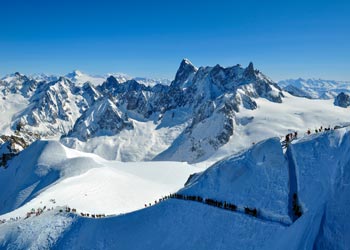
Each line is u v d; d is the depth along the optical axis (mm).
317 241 33219
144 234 50875
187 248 44281
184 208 51062
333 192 37312
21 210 75500
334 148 43031
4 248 59281
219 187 51656
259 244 39125
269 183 46344
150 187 100812
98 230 56156
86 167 115625
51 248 56625
